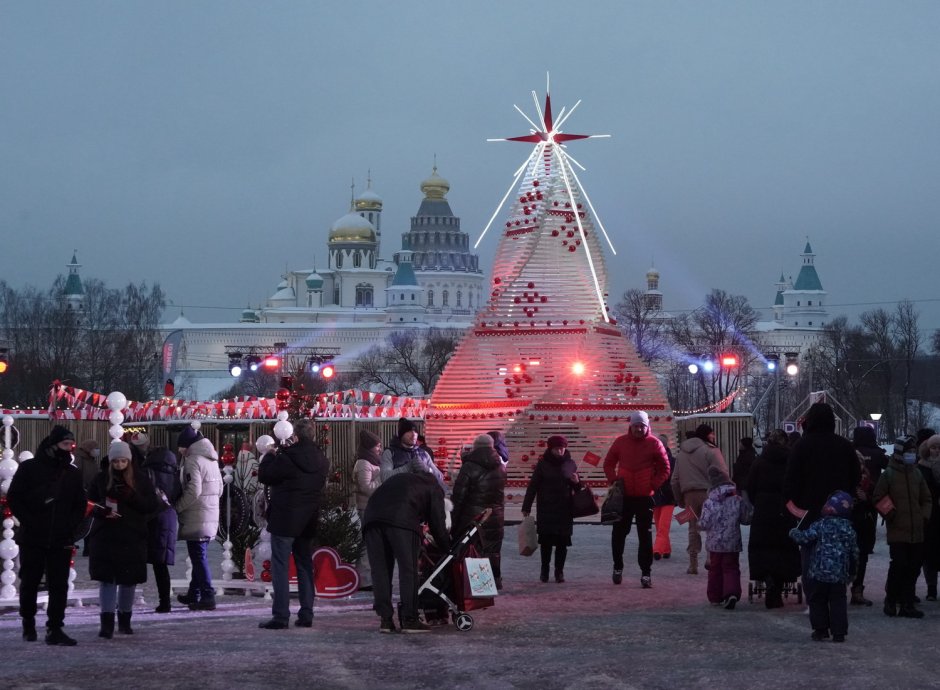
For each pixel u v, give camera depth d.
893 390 138.50
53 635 15.90
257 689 12.69
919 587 22.53
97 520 16.61
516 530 35.88
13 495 16.06
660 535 27.42
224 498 23.69
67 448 16.09
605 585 22.56
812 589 15.86
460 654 14.79
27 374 128.75
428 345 175.62
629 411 39.25
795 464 16.53
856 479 16.59
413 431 18.89
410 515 16.95
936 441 20.03
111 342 148.25
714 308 137.00
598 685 13.02
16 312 156.50
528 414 38.75
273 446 22.55
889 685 12.95
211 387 197.12
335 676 13.41
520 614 18.48
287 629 17.19
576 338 39.44
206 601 20.03
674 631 16.48
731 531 19.05
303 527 17.28
